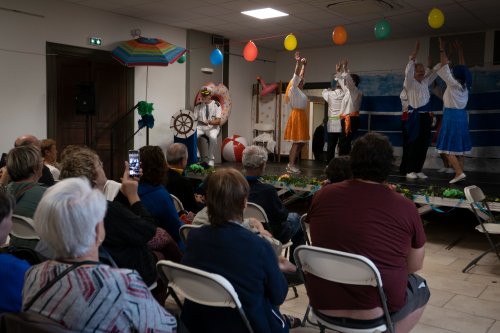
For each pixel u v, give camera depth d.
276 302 1.78
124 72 8.04
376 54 9.72
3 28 6.43
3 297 1.53
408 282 2.10
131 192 2.34
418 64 6.45
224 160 9.91
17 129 6.67
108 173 8.07
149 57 7.38
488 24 8.04
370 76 9.42
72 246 1.22
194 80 9.09
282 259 2.22
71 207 1.21
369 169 1.98
